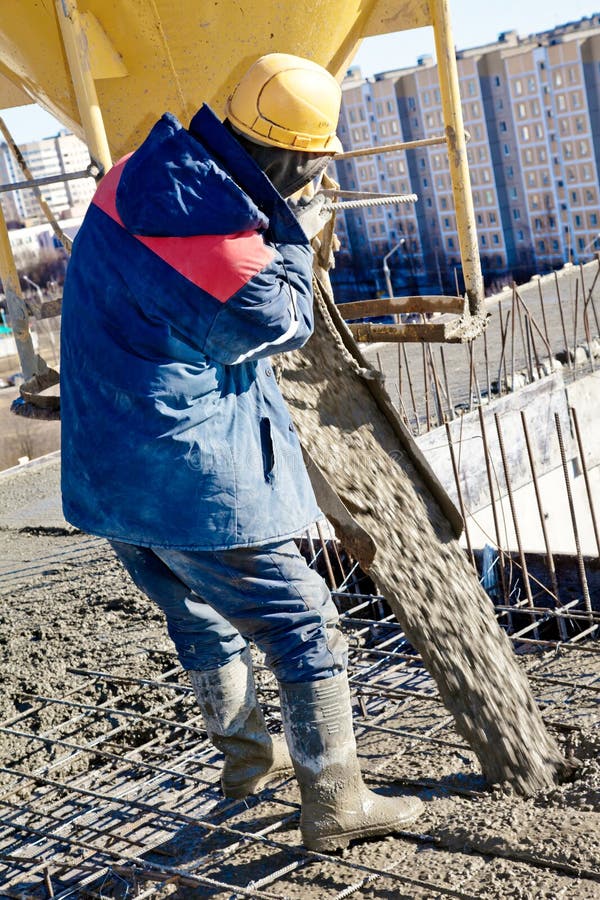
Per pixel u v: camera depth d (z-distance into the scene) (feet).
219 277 7.78
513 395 25.25
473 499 24.09
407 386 31.45
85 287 8.35
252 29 13.35
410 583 10.41
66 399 8.69
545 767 10.29
